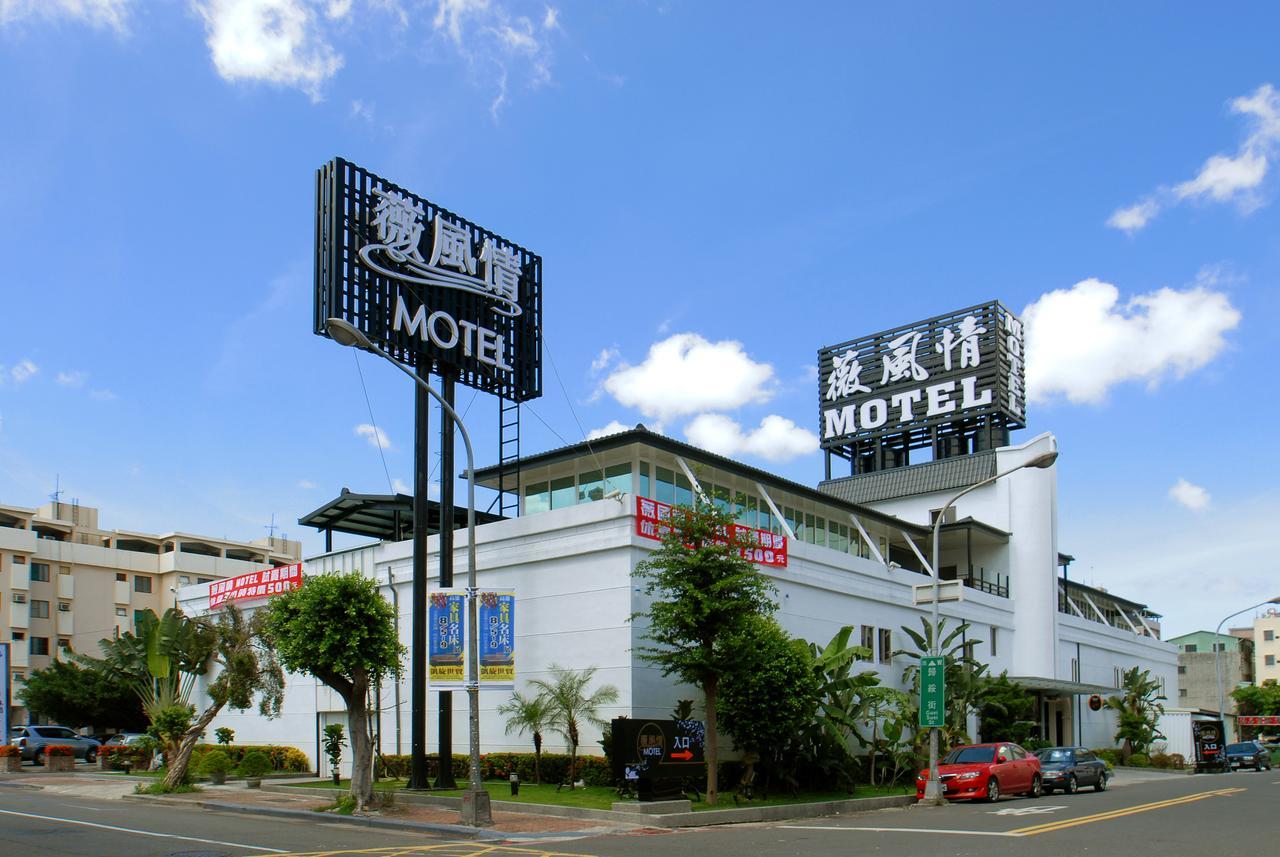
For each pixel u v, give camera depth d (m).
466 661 20.25
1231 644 101.94
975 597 44.03
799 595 32.56
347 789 25.83
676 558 23.30
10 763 36.84
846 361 57.19
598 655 27.12
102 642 46.03
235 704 28.20
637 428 30.39
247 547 79.19
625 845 16.62
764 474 35.00
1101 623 58.00
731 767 27.12
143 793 26.92
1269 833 18.55
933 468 51.28
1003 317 52.41
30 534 62.84
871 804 26.61
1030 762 30.42
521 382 30.44
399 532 37.22
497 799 22.97
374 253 26.42
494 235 30.38
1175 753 54.50
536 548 29.25
